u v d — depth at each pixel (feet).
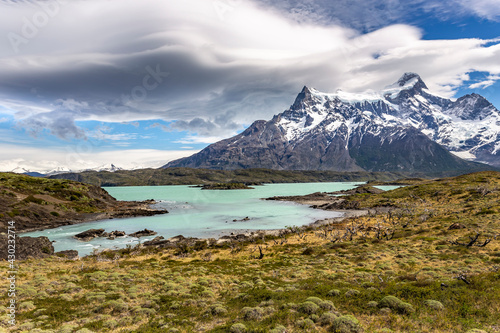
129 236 279.08
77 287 88.69
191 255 191.31
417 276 92.22
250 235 269.64
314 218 388.16
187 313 67.31
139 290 89.45
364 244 187.62
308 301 63.41
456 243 157.58
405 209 366.43
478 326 48.62
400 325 51.08
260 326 53.83
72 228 320.09
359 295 67.21
